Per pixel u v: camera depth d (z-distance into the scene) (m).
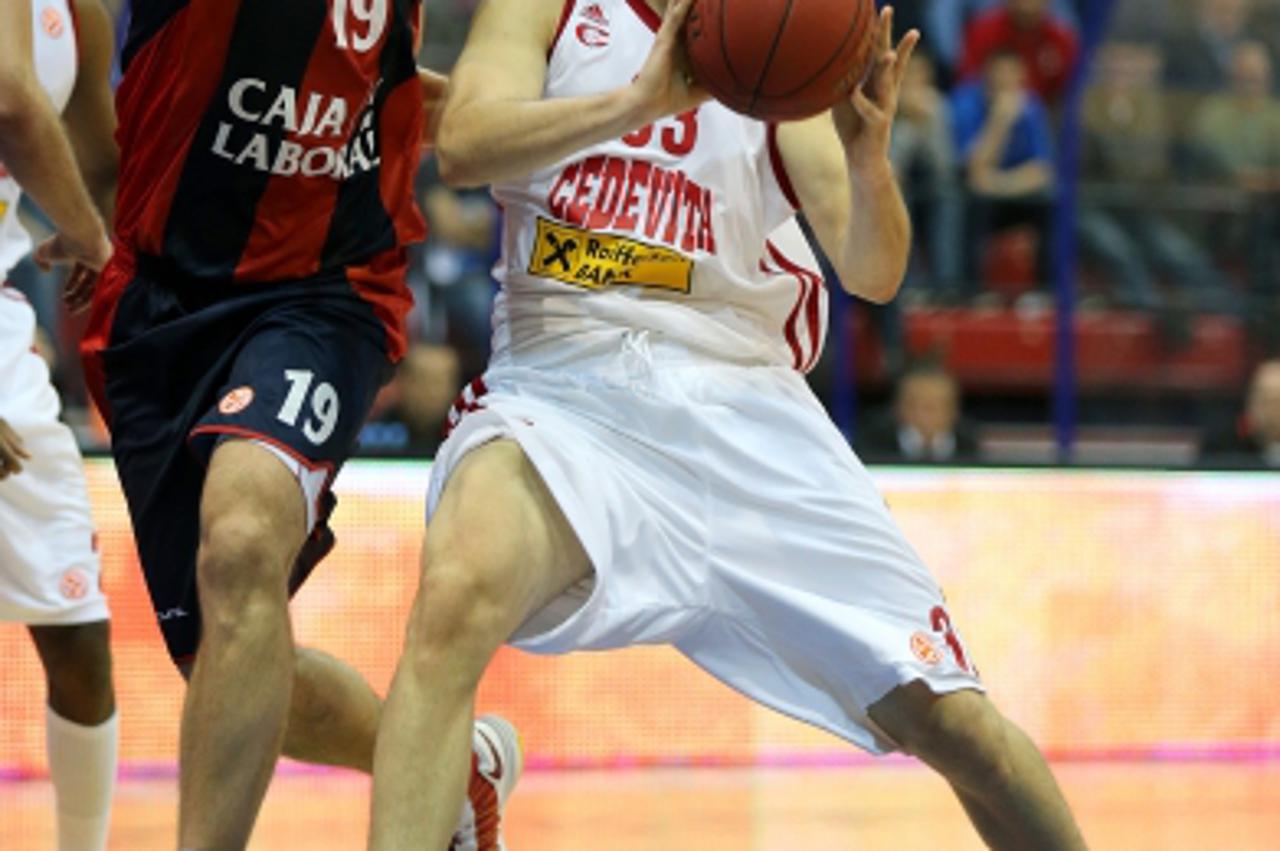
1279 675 19.23
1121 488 18.98
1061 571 18.81
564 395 9.16
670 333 9.26
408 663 8.20
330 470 9.44
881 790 16.95
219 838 8.71
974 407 24.30
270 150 9.55
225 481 8.95
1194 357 24.67
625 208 9.23
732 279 9.36
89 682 11.62
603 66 9.30
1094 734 18.84
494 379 9.49
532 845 14.16
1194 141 25.14
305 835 14.44
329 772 17.64
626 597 8.98
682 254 9.23
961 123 24.61
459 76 9.16
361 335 9.84
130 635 17.00
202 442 9.26
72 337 20.84
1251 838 14.88
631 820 15.26
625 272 9.22
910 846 14.38
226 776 8.73
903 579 9.19
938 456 19.97
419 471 17.45
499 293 9.76
